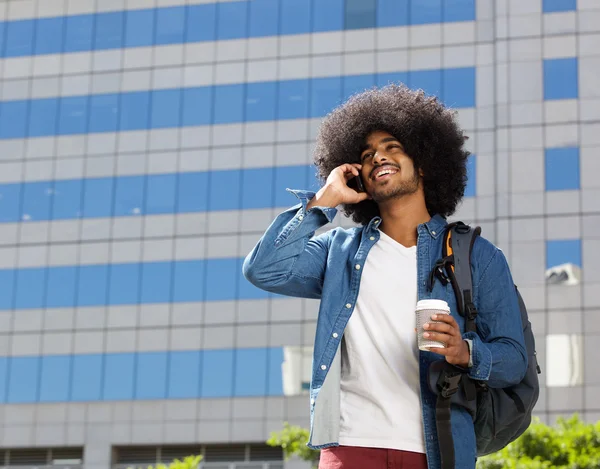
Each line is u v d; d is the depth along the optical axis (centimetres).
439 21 4062
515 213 3797
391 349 380
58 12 4394
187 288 4022
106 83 4284
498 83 3941
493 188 3856
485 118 3931
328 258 406
